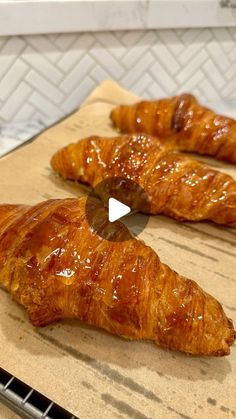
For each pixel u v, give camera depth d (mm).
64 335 188
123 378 173
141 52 352
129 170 248
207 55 376
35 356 179
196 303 173
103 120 324
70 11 296
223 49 376
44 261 175
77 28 308
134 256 177
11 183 262
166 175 244
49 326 191
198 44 363
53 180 270
